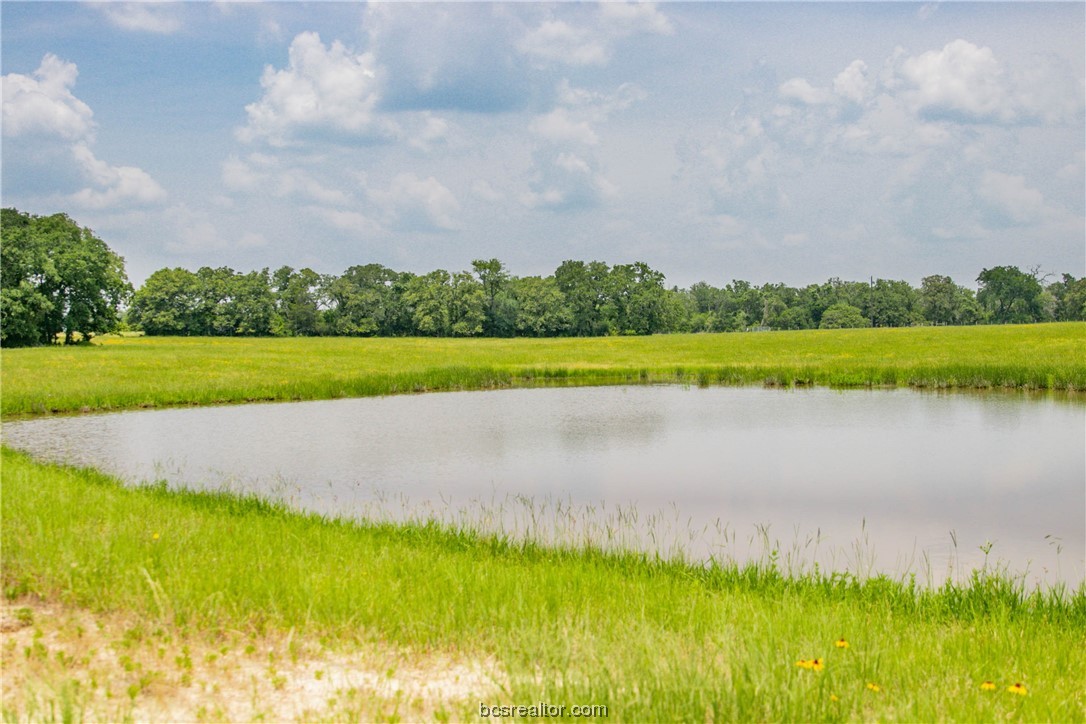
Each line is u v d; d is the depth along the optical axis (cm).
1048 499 1535
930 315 17175
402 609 671
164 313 13188
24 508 949
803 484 1681
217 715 490
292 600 676
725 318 18150
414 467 1883
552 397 3453
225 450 2120
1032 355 4697
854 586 896
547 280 15425
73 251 8106
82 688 516
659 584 840
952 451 2053
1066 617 809
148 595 670
